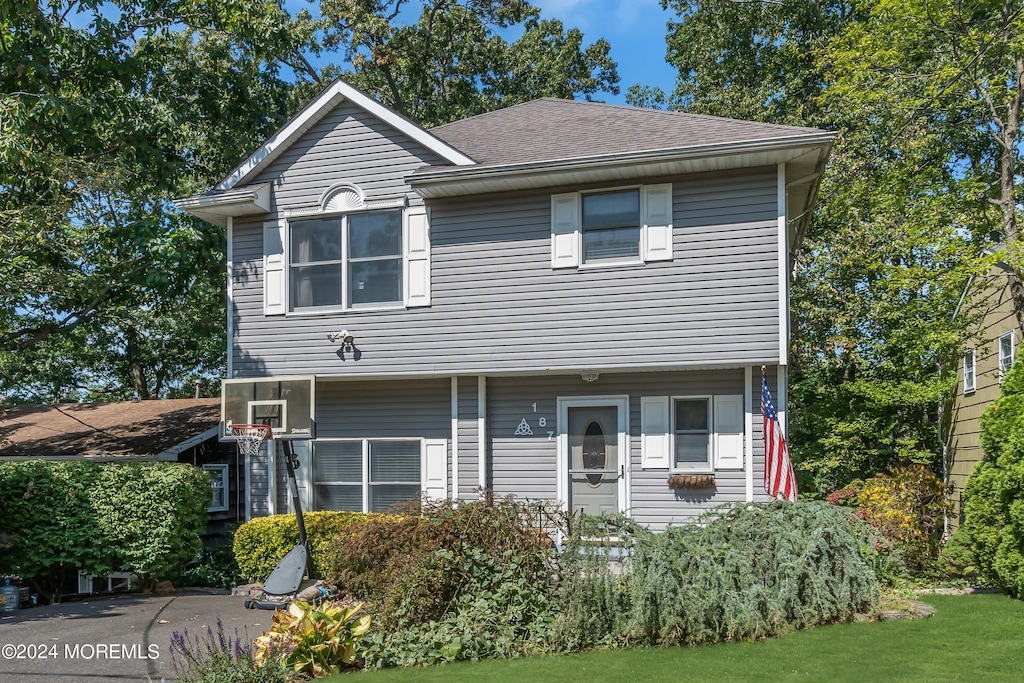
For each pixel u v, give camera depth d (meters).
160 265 18.02
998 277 15.54
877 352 21.12
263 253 15.63
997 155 20.39
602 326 13.73
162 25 20.36
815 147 12.50
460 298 14.48
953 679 7.30
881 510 14.55
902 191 18.69
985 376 15.95
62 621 11.41
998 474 11.59
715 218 13.34
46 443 19.52
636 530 8.98
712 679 7.45
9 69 16.77
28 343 20.44
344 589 10.44
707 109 27.52
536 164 13.52
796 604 9.22
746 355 13.02
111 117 18.25
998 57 16.30
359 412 15.50
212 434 18.66
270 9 21.12
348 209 15.14
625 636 8.80
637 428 14.08
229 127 22.20
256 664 8.23
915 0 16.25
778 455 12.92
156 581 14.21
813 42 26.89
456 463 14.75
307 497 15.60
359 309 14.98
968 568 12.59
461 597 9.15
